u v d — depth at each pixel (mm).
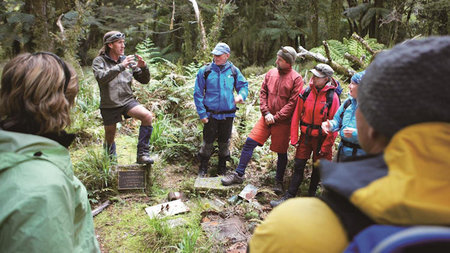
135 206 3357
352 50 7633
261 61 12719
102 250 2707
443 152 456
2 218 747
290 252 560
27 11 8695
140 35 13383
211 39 6500
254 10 11836
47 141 860
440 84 473
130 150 4473
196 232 2732
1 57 8656
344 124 2734
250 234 2967
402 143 487
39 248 760
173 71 6289
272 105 3584
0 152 815
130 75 3633
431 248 403
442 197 446
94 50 12508
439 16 9820
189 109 5246
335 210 562
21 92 885
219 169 4125
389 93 504
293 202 627
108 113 3545
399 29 10688
